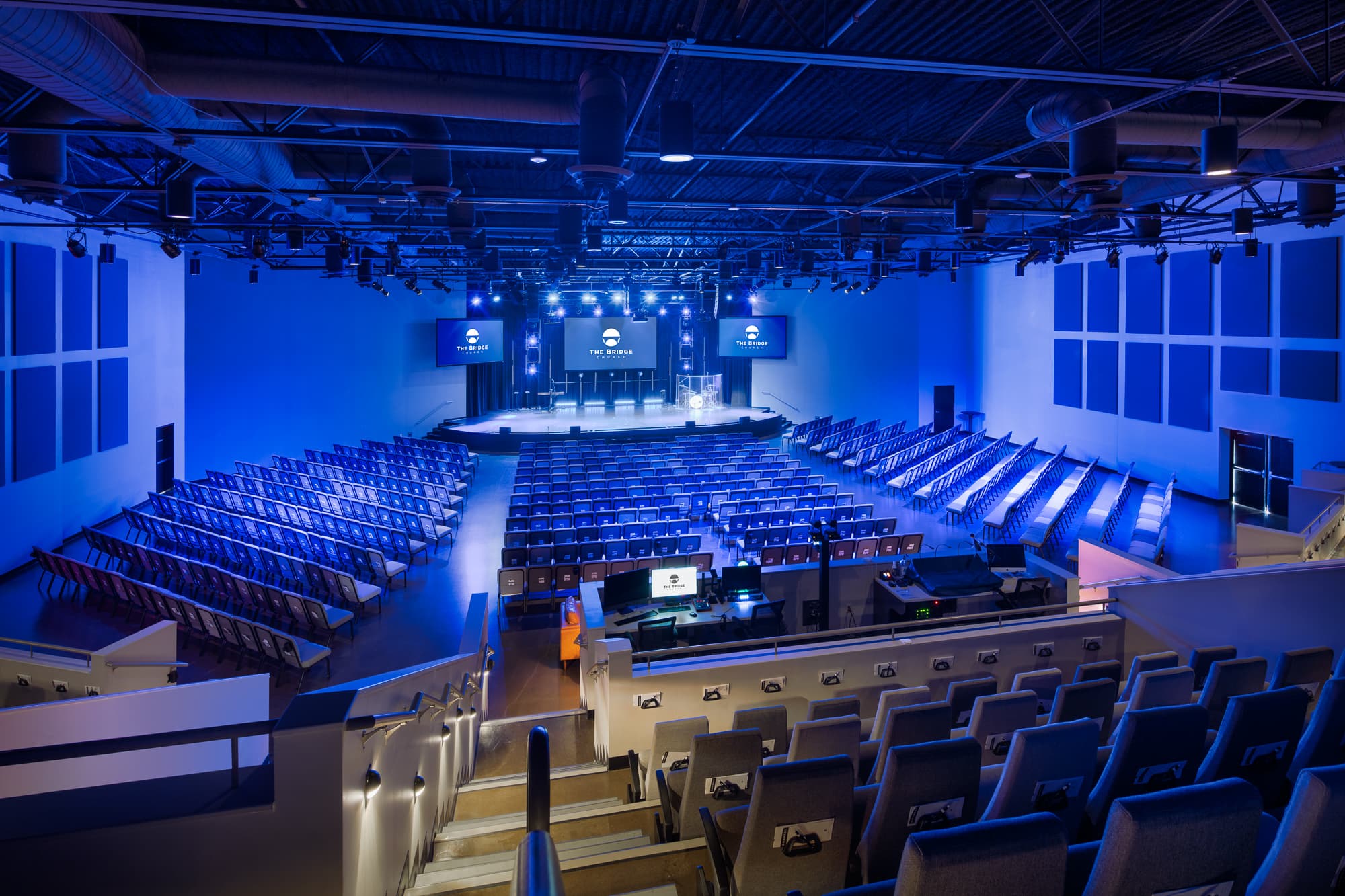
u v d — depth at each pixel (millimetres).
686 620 8492
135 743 2664
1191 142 9062
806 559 12938
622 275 26969
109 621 10883
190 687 6621
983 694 5227
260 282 21531
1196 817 2152
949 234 17188
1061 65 6113
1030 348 24016
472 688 6918
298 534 13625
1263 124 9016
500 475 22516
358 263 18078
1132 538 14039
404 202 12438
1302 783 2324
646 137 11094
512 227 16547
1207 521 16141
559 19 7320
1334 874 2369
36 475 13398
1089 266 21344
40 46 5316
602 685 6836
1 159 11203
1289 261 15555
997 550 9508
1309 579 6633
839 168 14117
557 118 7324
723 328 28547
